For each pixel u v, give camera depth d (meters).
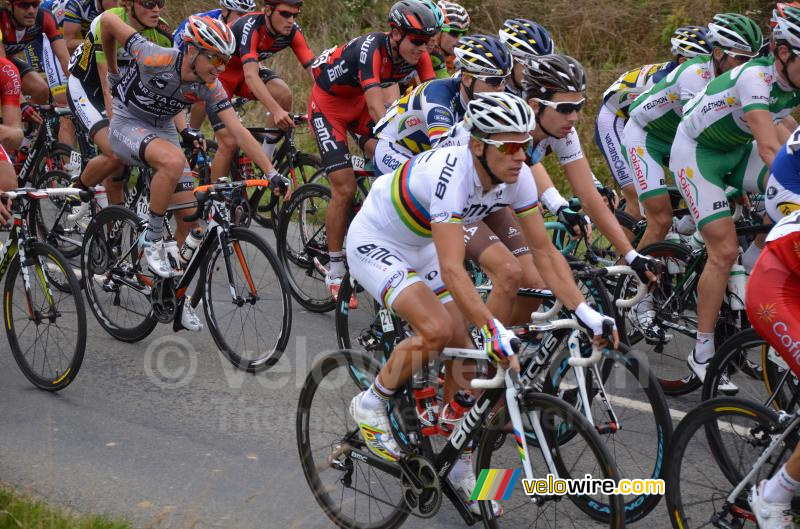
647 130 9.36
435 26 9.12
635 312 8.80
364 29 19.17
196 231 8.80
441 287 5.96
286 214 10.52
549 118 6.33
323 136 9.92
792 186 6.46
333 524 6.00
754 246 8.38
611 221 6.77
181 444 7.00
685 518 5.52
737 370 6.83
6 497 5.78
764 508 5.01
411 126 7.95
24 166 12.41
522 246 6.82
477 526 5.95
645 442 6.10
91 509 5.97
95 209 10.87
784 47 7.01
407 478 5.70
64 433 7.12
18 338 8.11
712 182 7.93
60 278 7.76
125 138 8.71
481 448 5.49
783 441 5.12
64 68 13.41
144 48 8.41
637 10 16.78
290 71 17.95
